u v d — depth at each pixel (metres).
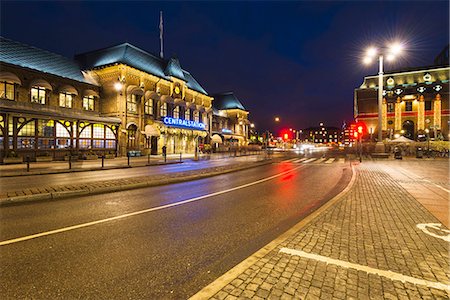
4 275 3.24
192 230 5.04
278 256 3.58
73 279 3.17
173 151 38.88
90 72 31.11
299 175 14.16
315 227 4.86
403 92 50.97
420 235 4.44
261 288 2.79
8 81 21.55
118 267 3.49
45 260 3.67
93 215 6.05
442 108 49.00
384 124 52.03
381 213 5.86
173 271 3.41
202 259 3.77
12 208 6.68
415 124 50.00
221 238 4.63
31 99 23.48
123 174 14.22
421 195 7.94
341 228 4.80
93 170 16.48
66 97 26.59
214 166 19.58
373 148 35.28
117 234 4.77
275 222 5.61
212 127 54.62
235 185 10.73
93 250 4.04
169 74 37.84
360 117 53.84
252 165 19.50
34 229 5.01
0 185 10.07
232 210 6.61
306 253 3.69
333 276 3.06
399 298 2.63
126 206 6.97
